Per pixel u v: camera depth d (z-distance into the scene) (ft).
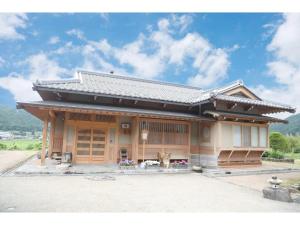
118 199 21.77
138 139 43.45
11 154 64.03
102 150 42.65
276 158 69.67
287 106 52.49
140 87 54.19
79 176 32.48
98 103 43.93
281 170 46.96
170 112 46.91
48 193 22.62
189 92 61.72
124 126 45.09
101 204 19.92
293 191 27.71
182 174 39.27
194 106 51.11
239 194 25.96
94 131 42.45
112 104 45.11
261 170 44.80
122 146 44.83
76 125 41.09
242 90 51.75
